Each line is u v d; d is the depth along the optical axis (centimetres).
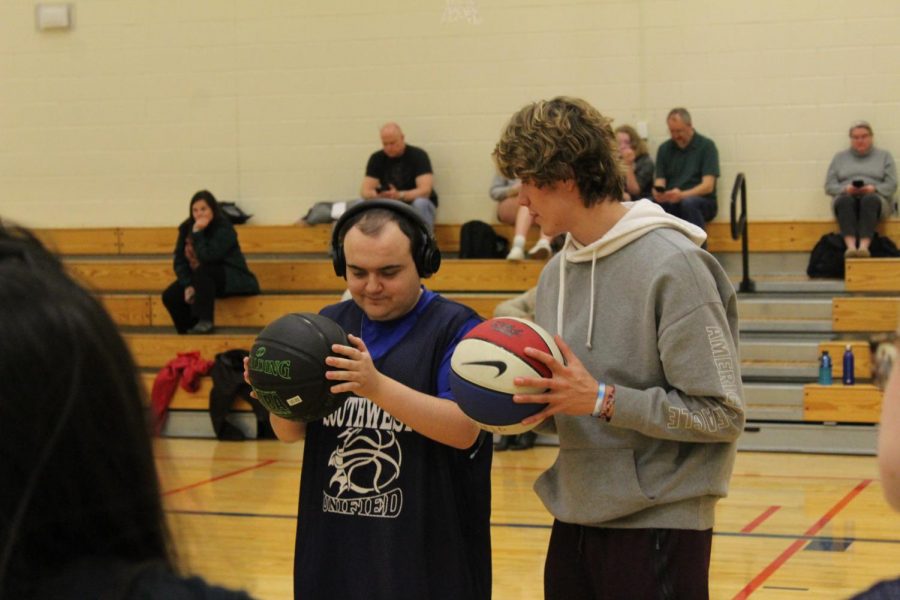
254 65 966
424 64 934
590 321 209
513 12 917
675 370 199
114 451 75
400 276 211
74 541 76
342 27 948
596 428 210
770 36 876
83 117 996
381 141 926
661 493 204
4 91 1005
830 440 700
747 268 801
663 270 201
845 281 790
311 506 215
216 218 827
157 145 986
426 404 199
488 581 217
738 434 202
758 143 881
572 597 219
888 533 482
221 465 662
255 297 844
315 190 961
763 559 443
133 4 982
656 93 895
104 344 76
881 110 862
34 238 81
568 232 218
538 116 205
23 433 71
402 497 208
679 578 206
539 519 513
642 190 857
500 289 836
